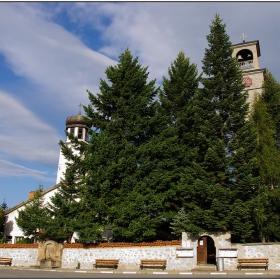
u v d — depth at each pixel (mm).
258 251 17703
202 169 19453
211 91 21922
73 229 20250
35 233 26141
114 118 22984
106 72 24281
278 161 20516
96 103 24047
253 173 20500
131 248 19547
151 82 24469
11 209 32031
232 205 18094
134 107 22625
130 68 24312
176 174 22297
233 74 22547
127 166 21000
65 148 23781
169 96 26031
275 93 24094
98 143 21312
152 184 20797
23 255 22594
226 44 23344
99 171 20172
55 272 18172
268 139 21547
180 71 26469
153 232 19250
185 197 19797
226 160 19297
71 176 24484
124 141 22172
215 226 17938
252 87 30547
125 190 20719
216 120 20250
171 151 22297
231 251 17984
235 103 20938
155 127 23453
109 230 24984
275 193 19734
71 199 23719
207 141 20078
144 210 19828
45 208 24766
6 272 18000
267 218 19422
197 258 19766
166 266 18594
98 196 20609
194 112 23125
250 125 19953
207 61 23234
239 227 17578
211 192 18172
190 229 18312
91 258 20188
